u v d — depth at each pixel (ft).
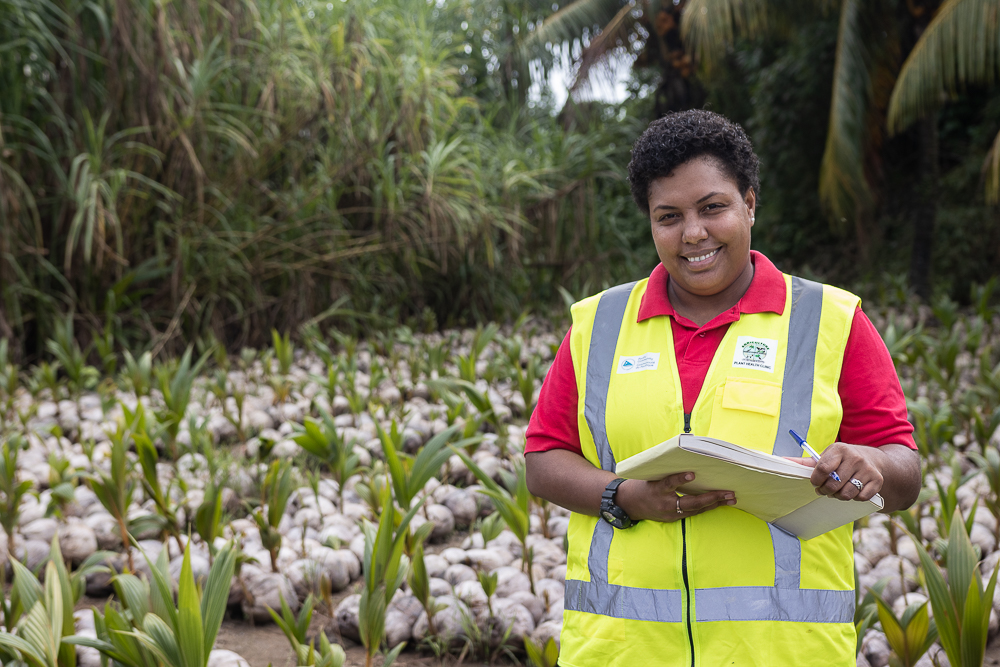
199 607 5.61
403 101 24.53
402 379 17.75
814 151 36.50
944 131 38.01
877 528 9.90
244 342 22.91
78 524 10.16
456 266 28.35
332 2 24.04
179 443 13.07
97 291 21.15
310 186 24.70
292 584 9.32
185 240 20.99
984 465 10.20
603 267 31.86
